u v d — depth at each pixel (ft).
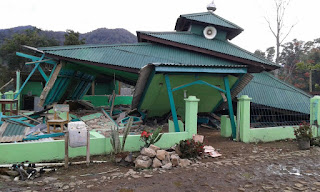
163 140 24.62
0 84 104.88
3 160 18.97
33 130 30.25
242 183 16.70
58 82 44.01
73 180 16.74
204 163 21.09
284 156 23.72
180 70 27.40
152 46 44.91
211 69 28.40
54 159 20.58
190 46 43.73
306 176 18.26
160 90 33.99
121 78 56.29
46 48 39.06
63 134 28.99
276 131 31.09
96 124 38.81
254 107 43.60
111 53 40.42
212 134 37.27
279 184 16.58
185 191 15.24
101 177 17.29
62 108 34.22
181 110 40.65
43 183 15.99
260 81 47.93
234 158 23.08
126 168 19.49
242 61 42.83
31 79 71.87
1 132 26.40
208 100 38.78
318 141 28.22
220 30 50.39
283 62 144.77
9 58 116.16
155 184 16.17
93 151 22.22
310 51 141.59
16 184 15.85
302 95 45.98
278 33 85.35
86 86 57.72
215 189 15.62
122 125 38.47
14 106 57.67
